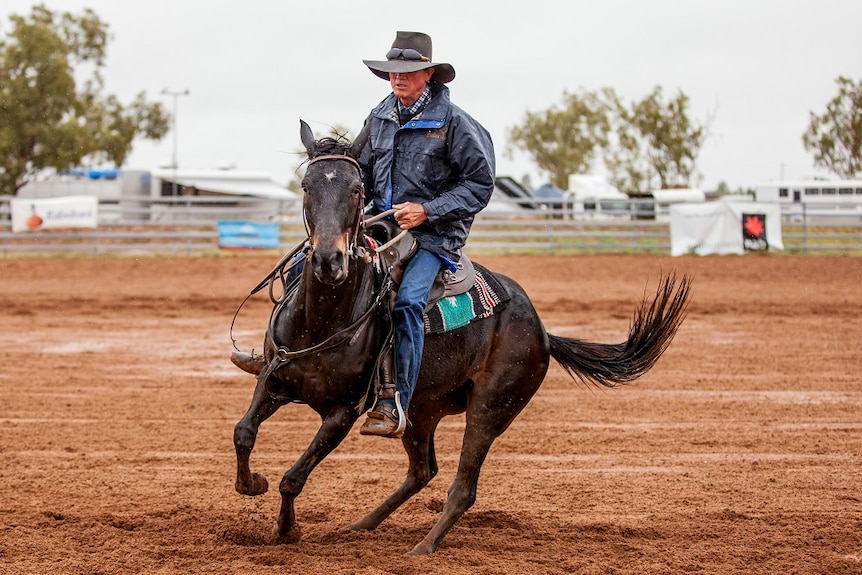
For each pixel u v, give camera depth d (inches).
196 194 2292.1
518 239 1745.8
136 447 524.7
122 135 2667.3
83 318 1058.1
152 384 708.7
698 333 978.1
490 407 380.2
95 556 335.6
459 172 351.6
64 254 1621.6
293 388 338.3
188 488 442.6
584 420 604.4
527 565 339.3
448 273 362.6
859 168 3270.2
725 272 1478.8
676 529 387.9
